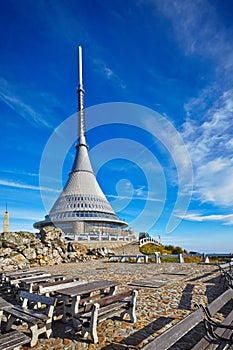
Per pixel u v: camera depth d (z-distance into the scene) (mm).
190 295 7020
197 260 19047
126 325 4844
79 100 57625
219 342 3127
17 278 8453
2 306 4484
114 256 18953
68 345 4098
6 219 41812
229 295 4477
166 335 2816
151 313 5516
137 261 17625
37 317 4312
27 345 4117
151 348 2504
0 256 14906
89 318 4293
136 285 8602
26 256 15992
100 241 27203
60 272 12648
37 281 7129
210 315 3518
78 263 17578
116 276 10867
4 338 3520
